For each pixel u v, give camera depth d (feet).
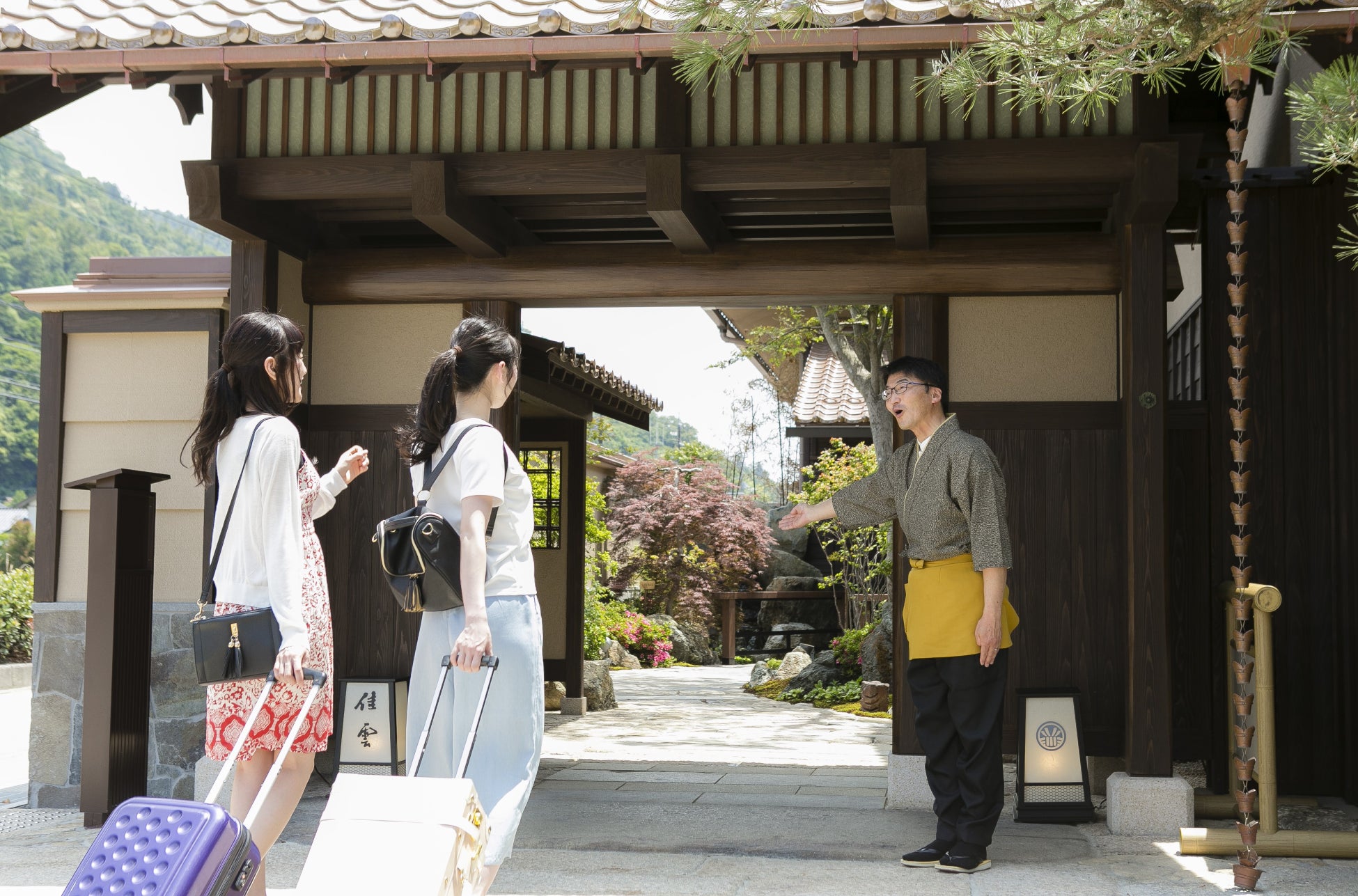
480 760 8.41
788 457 90.99
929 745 12.12
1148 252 13.97
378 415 16.30
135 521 14.96
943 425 12.21
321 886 7.01
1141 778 13.50
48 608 16.62
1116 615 15.12
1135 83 13.93
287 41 11.99
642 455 60.70
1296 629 15.35
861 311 29.53
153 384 17.01
